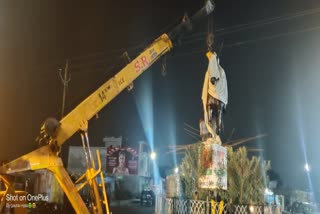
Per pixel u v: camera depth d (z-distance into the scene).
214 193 13.51
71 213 20.70
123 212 28.33
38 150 9.12
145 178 55.00
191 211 13.25
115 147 47.41
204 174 12.67
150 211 30.20
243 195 14.13
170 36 11.62
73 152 44.91
